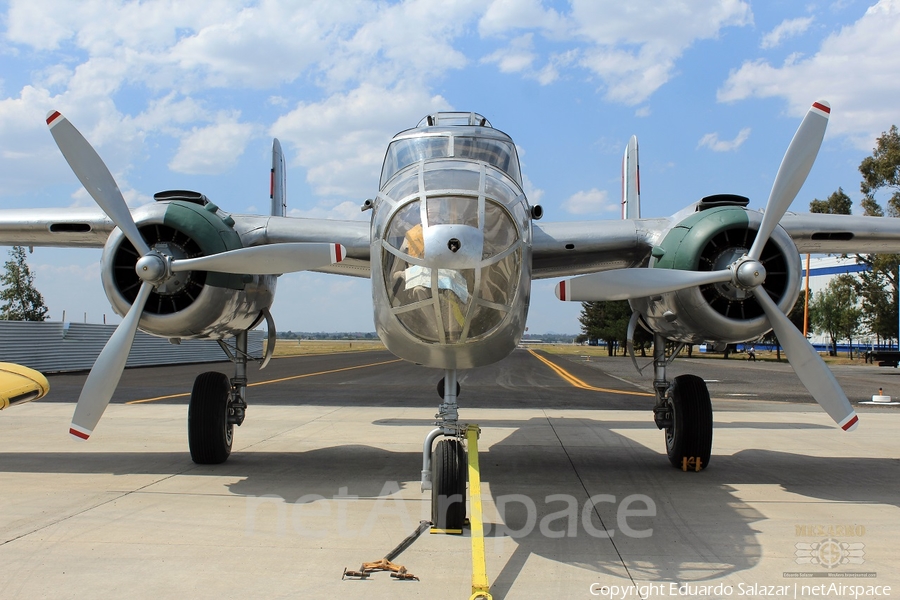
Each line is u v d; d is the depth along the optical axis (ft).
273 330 25.18
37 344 81.41
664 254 21.62
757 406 49.24
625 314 197.98
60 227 24.02
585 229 23.49
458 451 17.48
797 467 25.41
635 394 59.31
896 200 139.54
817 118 19.90
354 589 13.02
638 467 25.14
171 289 20.81
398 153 22.80
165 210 21.04
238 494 20.49
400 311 16.26
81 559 14.60
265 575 13.73
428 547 15.70
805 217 24.14
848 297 191.42
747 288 19.52
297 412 42.73
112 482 22.06
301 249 19.36
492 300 16.15
